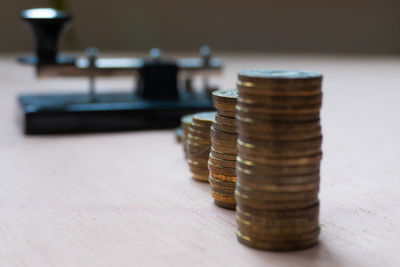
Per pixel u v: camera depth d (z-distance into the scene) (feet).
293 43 4.09
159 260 0.71
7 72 2.89
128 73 1.54
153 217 0.84
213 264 0.70
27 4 3.82
